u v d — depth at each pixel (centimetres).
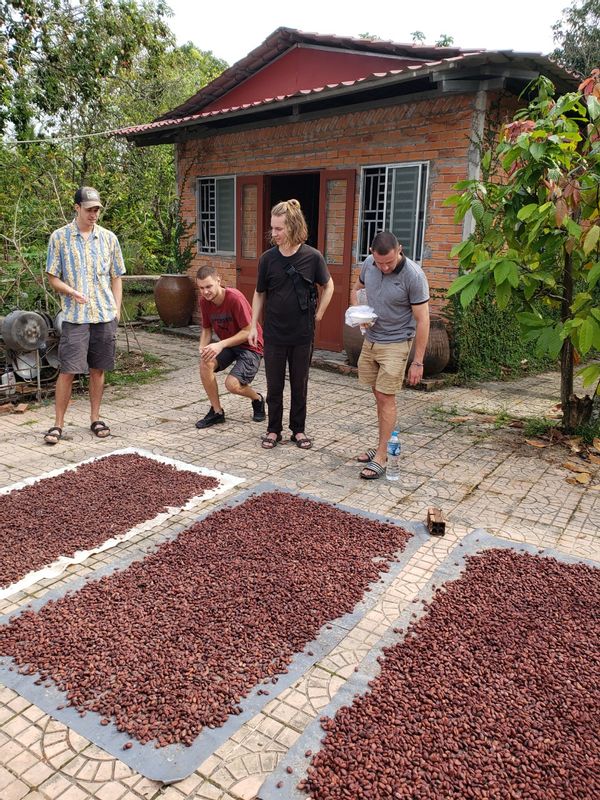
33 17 1136
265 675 238
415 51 721
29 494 391
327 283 478
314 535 347
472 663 244
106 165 1321
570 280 498
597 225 429
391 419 436
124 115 1405
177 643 254
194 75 1948
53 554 321
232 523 358
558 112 435
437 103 687
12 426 544
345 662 248
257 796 187
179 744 205
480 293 461
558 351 454
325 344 872
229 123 935
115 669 238
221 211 998
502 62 587
